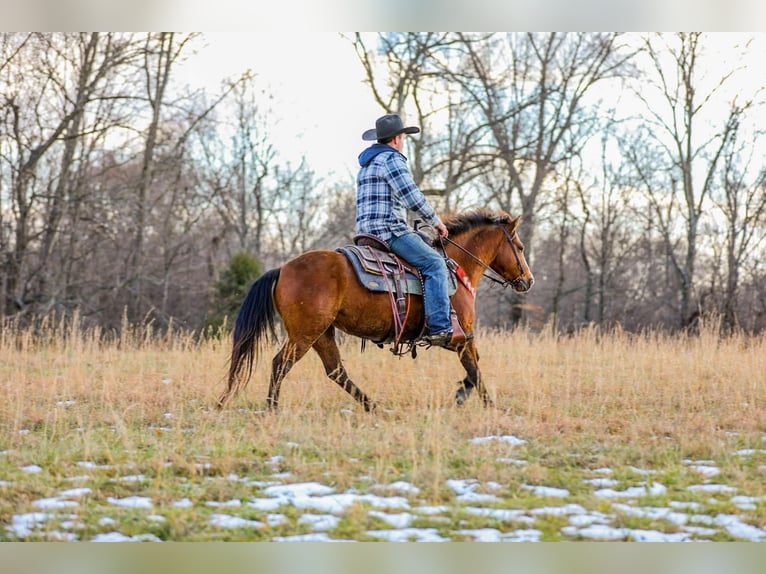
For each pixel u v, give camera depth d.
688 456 9.04
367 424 10.06
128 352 16.11
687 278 40.41
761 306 38.94
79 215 30.69
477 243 11.81
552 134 35.91
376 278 10.52
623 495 7.66
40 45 29.11
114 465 8.23
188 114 34.03
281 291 10.43
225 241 44.09
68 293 32.88
